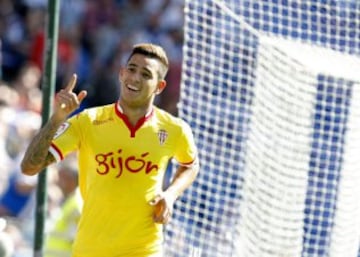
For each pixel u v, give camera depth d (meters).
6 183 33.62
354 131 22.11
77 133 18.36
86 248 18.36
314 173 22.03
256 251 21.81
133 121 18.39
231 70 21.92
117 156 18.25
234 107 21.92
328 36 22.45
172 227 21.72
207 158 21.88
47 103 21.81
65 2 45.34
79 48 45.03
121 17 46.19
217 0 21.91
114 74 44.78
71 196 29.92
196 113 21.88
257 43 21.95
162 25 46.28
